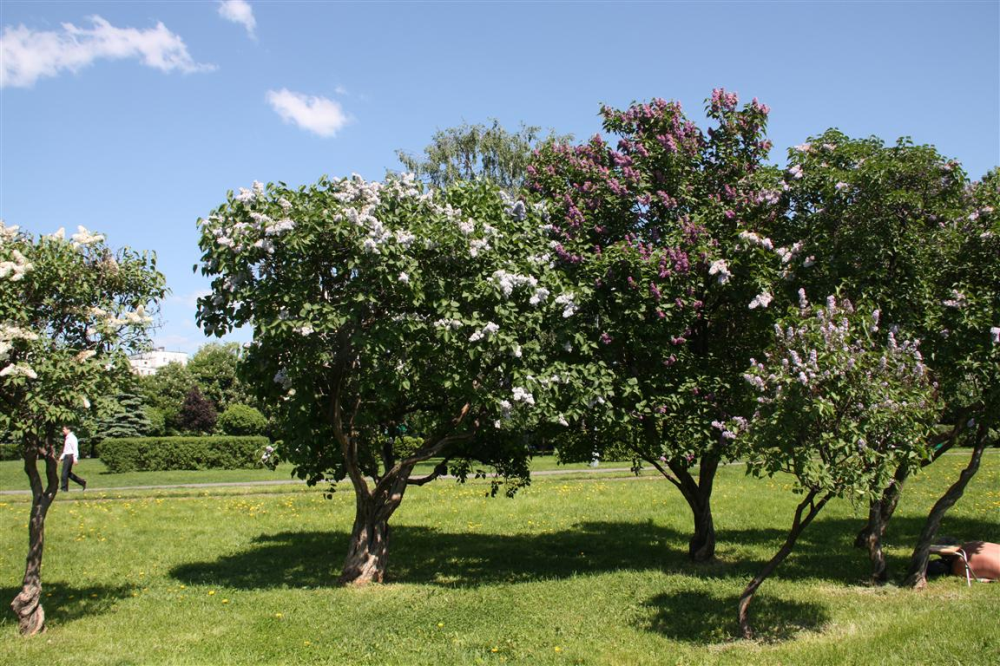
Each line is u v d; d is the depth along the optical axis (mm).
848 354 6191
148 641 6664
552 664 6027
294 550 11125
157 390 47438
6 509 14453
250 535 12336
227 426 40531
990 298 7906
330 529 12945
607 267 8914
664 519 13898
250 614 7574
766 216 9609
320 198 7840
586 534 12602
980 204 8484
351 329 7887
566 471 22953
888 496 8484
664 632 6879
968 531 11875
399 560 10602
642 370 9594
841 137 9383
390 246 7535
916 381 6574
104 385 6879
